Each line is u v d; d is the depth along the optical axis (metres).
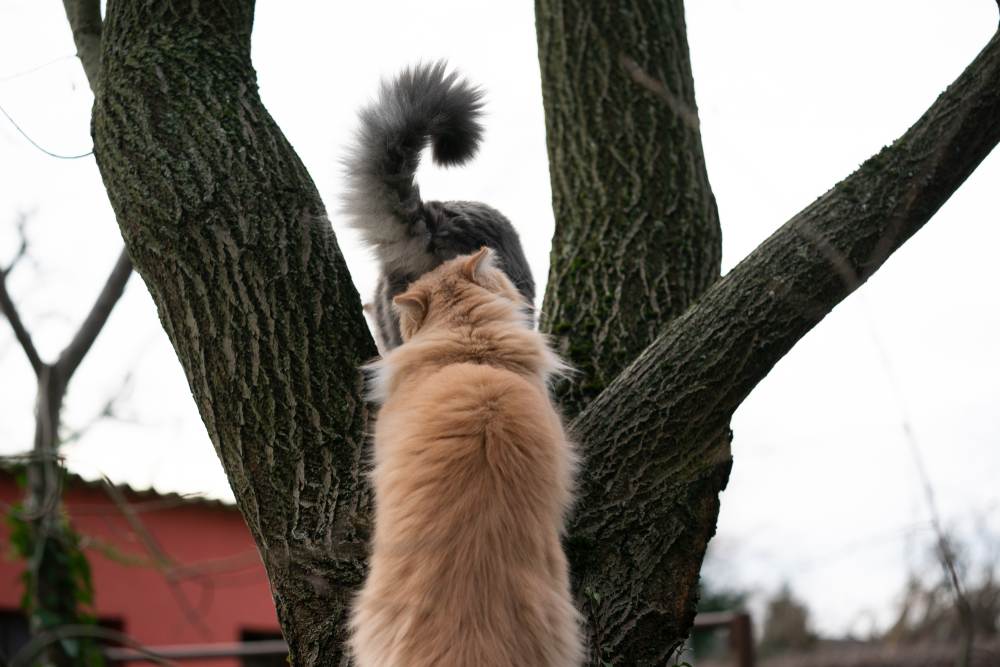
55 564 6.32
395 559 2.89
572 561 3.14
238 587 9.62
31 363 5.81
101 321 5.77
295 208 3.35
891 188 3.25
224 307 3.18
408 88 4.59
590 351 4.02
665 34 4.75
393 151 4.62
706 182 4.52
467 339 3.50
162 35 3.59
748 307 3.25
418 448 3.04
